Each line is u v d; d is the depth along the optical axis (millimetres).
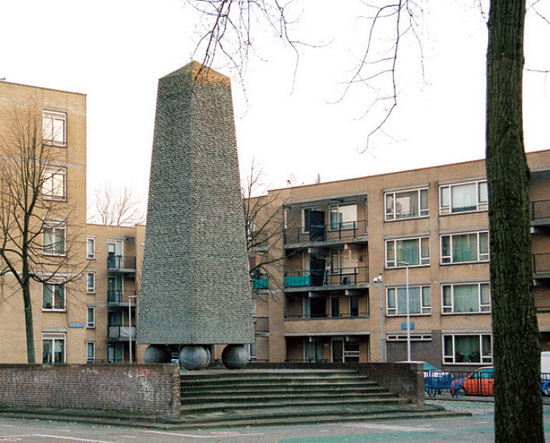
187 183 31422
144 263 32031
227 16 12242
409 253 61781
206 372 30141
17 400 29594
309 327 66188
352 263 65938
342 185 65312
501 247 11164
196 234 31188
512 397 10961
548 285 54656
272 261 56281
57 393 28250
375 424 26297
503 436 10984
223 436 21672
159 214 31938
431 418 29219
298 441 20672
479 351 57812
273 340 68062
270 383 29906
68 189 54656
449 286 59688
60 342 54844
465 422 27438
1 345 51969
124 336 77688
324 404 29047
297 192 67562
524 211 11242
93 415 25891
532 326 11055
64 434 21812
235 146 32719
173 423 24062
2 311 52000
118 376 26375
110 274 80688
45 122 53969
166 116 32250
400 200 62531
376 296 62875
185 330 30859
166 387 25016
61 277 53156
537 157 54875
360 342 64500
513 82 11297
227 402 27297
